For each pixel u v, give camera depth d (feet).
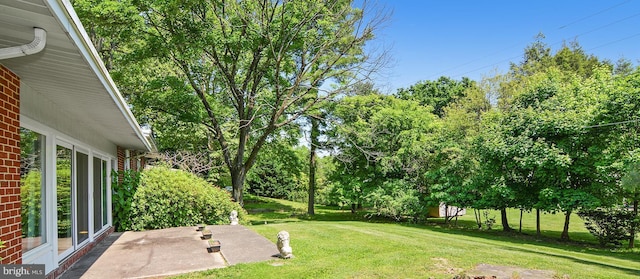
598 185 38.45
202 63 48.55
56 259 16.11
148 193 34.17
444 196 51.70
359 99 59.41
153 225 34.12
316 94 56.49
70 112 17.90
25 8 6.96
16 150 11.84
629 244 39.29
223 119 56.54
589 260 26.25
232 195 50.31
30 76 12.03
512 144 41.88
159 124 57.47
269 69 48.91
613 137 37.09
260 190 108.06
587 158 38.27
